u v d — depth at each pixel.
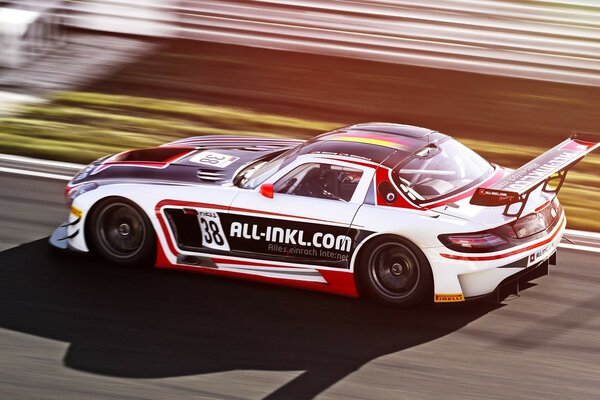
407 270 23.44
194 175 26.61
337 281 24.25
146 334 22.55
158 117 42.97
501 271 22.89
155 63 51.00
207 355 21.52
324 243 24.11
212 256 25.44
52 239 27.78
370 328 22.95
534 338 22.53
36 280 25.53
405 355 21.58
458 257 22.66
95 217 26.48
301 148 25.81
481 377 20.58
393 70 51.34
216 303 24.39
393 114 44.94
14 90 46.31
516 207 23.92
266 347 21.95
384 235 23.31
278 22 53.00
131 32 54.88
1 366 20.75
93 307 24.02
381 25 51.44
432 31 50.97
